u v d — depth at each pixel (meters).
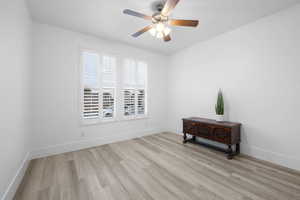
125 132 3.49
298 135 1.95
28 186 1.62
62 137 2.63
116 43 3.31
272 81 2.19
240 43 2.57
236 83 2.64
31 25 2.31
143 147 2.94
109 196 1.47
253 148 2.41
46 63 2.46
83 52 2.87
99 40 3.05
